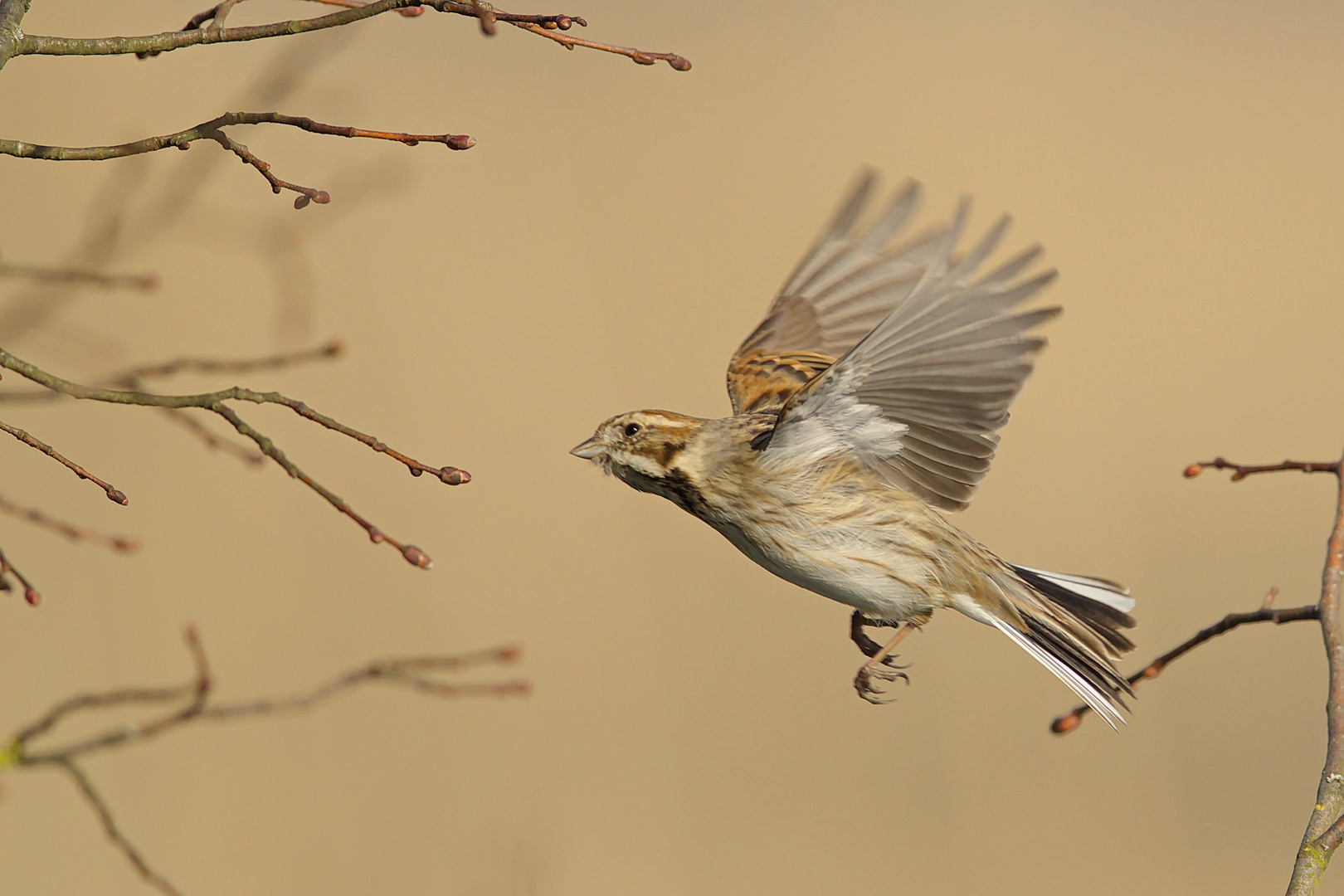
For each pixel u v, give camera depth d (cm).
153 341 1883
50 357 906
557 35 623
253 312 1977
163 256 1984
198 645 876
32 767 841
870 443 930
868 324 1118
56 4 1753
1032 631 975
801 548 962
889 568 959
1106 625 1009
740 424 995
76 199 1597
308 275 991
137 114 1891
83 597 1672
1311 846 664
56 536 1698
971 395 863
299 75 912
